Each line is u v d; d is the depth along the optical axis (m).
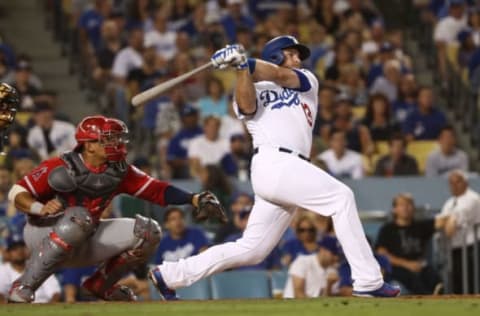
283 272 34.03
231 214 37.62
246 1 53.31
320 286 32.91
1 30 53.03
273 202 24.00
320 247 33.00
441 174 43.56
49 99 43.31
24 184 24.06
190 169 42.22
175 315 19.95
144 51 48.09
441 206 40.66
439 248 35.75
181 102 45.00
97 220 24.45
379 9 56.16
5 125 24.67
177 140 42.88
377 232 37.88
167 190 24.70
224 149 42.41
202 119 45.16
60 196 24.22
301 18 52.94
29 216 24.30
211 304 21.36
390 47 49.12
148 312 20.30
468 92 49.00
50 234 23.86
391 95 47.94
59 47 52.62
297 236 34.69
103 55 48.88
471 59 49.25
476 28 51.81
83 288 24.98
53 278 31.94
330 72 48.81
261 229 24.23
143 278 33.75
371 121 45.31
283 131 23.86
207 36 50.16
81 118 48.75
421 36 54.25
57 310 20.77
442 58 51.25
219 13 50.94
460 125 49.41
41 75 51.09
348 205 23.50
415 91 47.56
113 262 24.72
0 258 33.62
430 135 45.88
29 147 42.06
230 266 24.44
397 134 43.28
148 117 44.94
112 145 23.95
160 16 50.09
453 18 51.62
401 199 35.75
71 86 50.62
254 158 24.00
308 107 24.17
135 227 24.41
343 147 42.25
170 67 47.50
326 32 52.81
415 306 20.73
